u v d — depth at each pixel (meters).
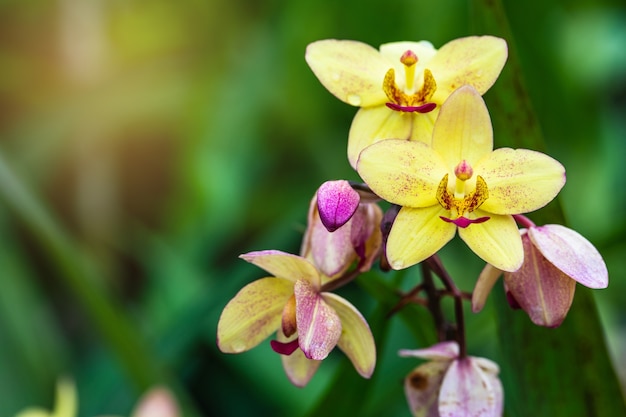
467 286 0.62
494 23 0.46
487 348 0.59
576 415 0.47
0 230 0.63
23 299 0.60
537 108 0.68
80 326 0.76
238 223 0.75
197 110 0.77
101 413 0.59
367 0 0.71
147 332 0.66
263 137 0.77
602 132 0.71
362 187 0.43
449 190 0.43
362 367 0.43
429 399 0.45
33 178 0.78
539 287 0.43
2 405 0.58
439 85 0.44
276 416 0.65
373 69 0.44
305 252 0.45
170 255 0.70
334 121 0.77
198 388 0.67
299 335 0.42
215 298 0.58
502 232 0.42
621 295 0.68
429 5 0.70
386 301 0.46
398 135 0.44
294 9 0.74
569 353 0.47
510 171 0.42
